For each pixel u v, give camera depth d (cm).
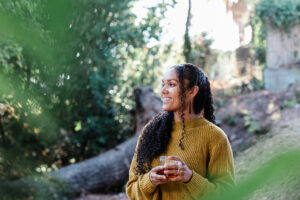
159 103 659
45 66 41
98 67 563
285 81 823
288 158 28
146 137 192
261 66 943
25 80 52
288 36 829
